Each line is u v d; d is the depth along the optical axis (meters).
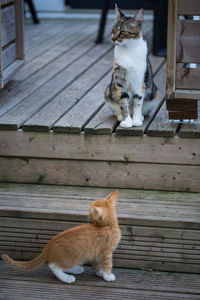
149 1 4.55
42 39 5.39
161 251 2.58
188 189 2.83
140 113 2.87
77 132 2.78
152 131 2.71
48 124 2.82
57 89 3.61
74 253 2.35
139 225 2.55
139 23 2.71
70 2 6.60
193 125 2.80
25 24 6.35
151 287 2.47
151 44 5.08
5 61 3.53
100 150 2.81
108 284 2.48
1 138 2.88
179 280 2.53
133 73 2.75
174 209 2.62
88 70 4.12
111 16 6.46
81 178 2.91
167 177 2.82
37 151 2.88
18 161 2.93
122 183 2.88
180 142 2.72
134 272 2.61
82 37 5.49
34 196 2.79
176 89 2.77
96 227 2.38
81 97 3.43
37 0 6.64
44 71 4.10
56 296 2.40
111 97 2.89
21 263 2.39
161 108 3.19
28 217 2.63
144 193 2.82
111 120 2.91
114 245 2.43
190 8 2.59
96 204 2.41
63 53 4.73
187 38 2.66
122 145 2.78
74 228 2.38
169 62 2.70
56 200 2.74
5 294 2.42
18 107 3.20
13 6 3.68
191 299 2.38
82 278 2.53
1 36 3.15
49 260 2.40
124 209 2.62
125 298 2.38
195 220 2.50
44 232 2.65
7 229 2.68
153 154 2.78
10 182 2.99
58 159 2.89
